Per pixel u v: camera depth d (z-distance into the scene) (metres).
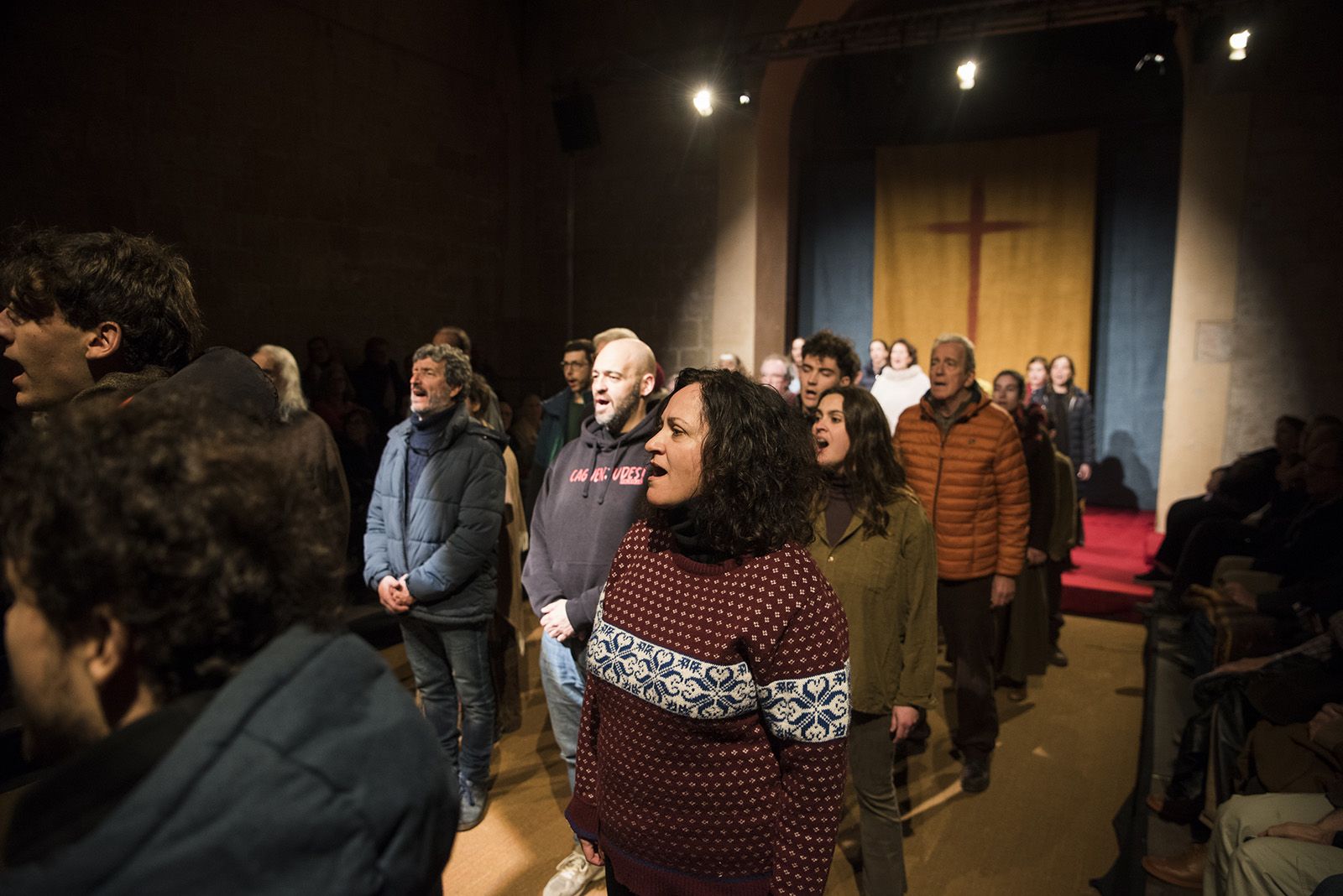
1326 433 3.36
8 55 4.88
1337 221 6.11
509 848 2.55
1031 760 3.16
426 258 7.77
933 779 3.02
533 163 8.67
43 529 0.56
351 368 7.07
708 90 7.11
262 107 6.27
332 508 0.73
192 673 0.60
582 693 2.26
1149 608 4.83
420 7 7.50
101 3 5.29
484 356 8.48
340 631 0.70
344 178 6.94
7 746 2.76
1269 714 2.38
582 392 4.53
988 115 8.98
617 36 8.14
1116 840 2.62
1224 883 1.95
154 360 1.28
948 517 2.90
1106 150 8.45
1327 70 6.07
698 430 1.27
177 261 1.33
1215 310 6.49
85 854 0.49
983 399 2.96
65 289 1.18
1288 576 3.46
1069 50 8.30
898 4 8.33
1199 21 6.10
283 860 0.52
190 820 0.51
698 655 1.22
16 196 4.95
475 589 2.60
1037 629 3.68
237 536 0.60
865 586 2.08
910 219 8.90
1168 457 6.67
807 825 1.23
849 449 2.14
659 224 8.18
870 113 9.43
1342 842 1.75
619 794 1.30
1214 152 6.42
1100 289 8.55
